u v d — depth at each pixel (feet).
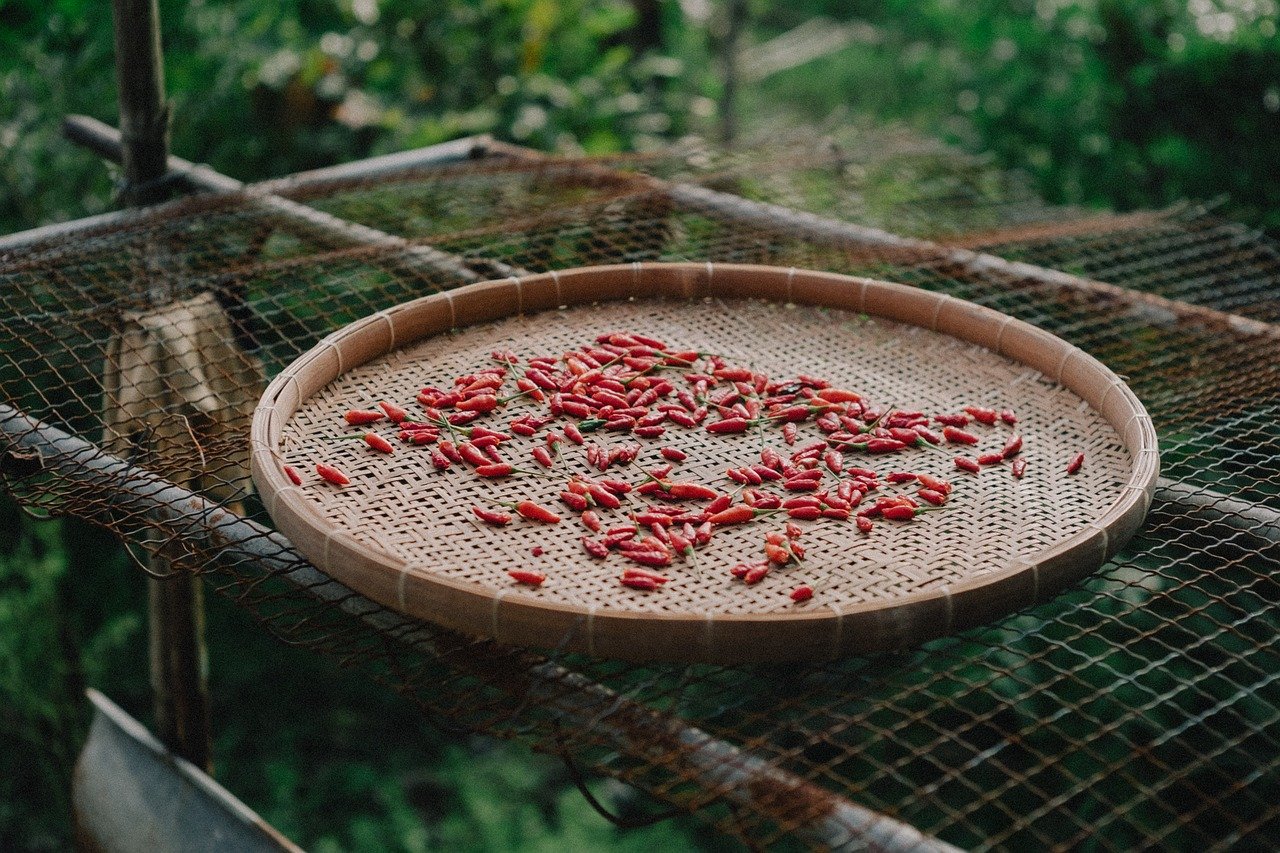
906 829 5.41
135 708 22.48
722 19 29.89
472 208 12.39
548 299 9.67
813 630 6.03
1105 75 21.33
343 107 21.59
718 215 11.93
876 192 14.14
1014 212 13.43
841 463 7.79
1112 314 10.30
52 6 20.04
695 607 6.47
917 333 9.48
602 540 6.98
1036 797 16.10
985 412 8.29
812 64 33.42
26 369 16.37
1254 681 14.56
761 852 5.07
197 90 21.27
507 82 21.65
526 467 7.70
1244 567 6.89
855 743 16.97
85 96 20.45
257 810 22.26
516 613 6.10
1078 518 7.22
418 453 7.75
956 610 6.27
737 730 5.58
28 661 19.75
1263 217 18.99
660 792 5.23
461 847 22.12
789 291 9.89
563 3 23.43
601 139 21.80
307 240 11.29
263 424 7.55
